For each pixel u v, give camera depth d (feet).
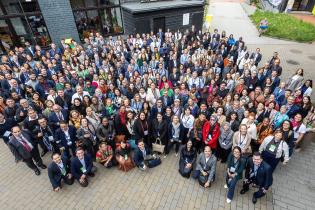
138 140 19.56
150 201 16.76
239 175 16.12
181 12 46.88
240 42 36.68
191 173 18.98
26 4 37.06
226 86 26.89
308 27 56.24
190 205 16.39
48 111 21.90
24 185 18.65
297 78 25.88
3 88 26.94
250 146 18.94
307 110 20.92
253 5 92.43
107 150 19.66
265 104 21.43
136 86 27.53
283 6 73.92
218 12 81.30
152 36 41.47
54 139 19.83
